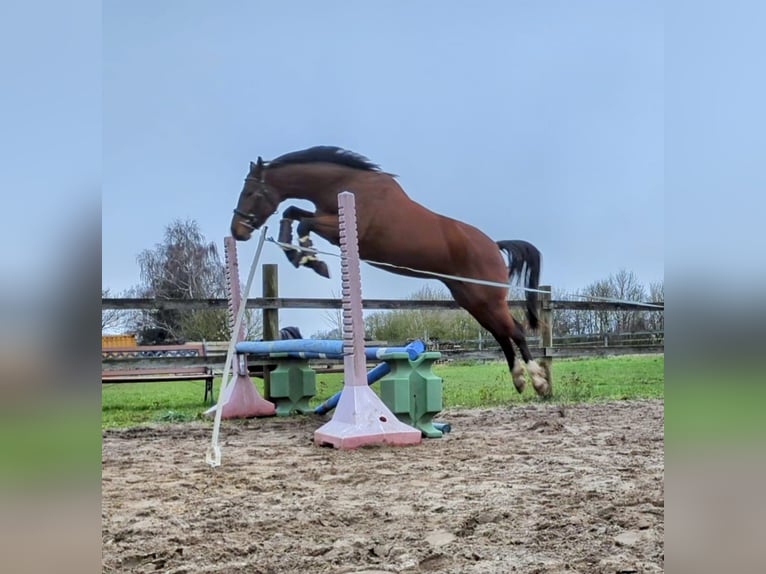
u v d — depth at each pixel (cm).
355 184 578
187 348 591
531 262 637
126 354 566
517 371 630
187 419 520
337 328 618
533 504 249
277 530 218
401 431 398
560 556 191
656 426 468
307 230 577
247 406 535
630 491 269
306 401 562
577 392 670
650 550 196
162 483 292
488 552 195
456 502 253
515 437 425
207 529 218
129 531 215
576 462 334
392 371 432
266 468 327
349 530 218
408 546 201
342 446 380
